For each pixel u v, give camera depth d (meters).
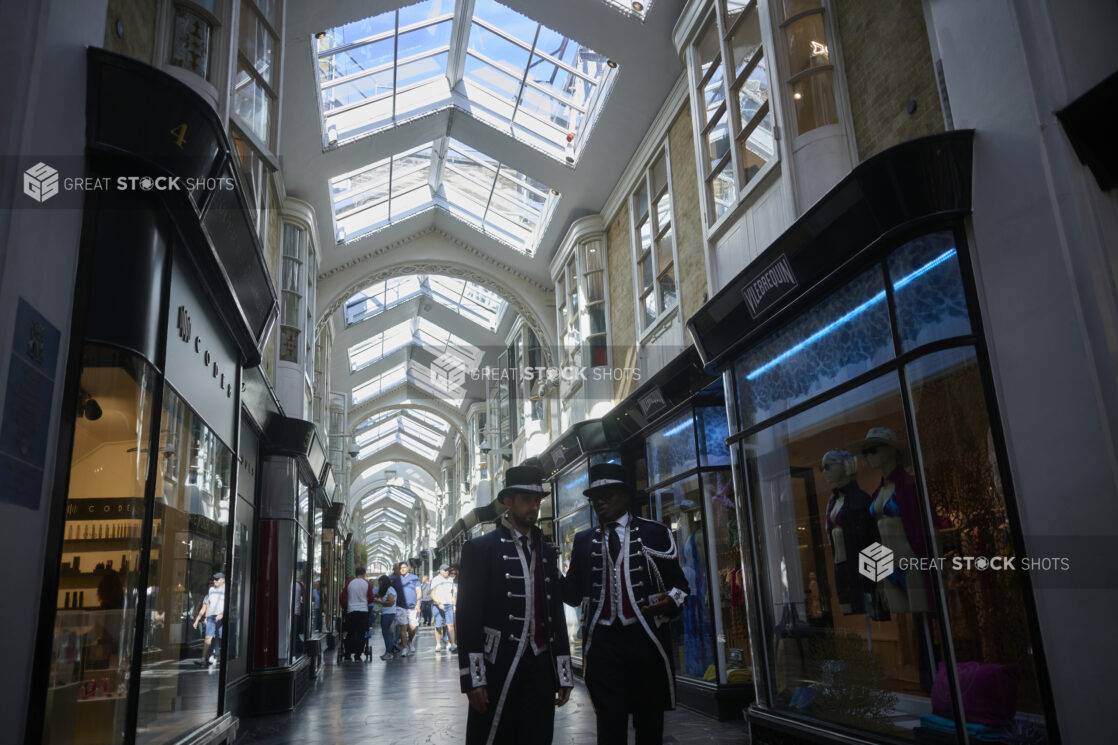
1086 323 3.33
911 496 4.21
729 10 7.12
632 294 11.68
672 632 8.30
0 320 2.67
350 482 29.53
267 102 6.74
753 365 6.03
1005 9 3.74
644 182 11.40
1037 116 3.57
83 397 3.29
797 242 4.89
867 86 5.40
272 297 6.59
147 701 3.95
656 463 9.34
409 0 9.88
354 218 14.80
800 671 5.25
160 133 3.56
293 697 8.56
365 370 23.70
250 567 8.63
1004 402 3.70
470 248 16.14
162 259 3.91
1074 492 3.33
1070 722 3.29
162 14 4.67
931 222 4.00
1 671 2.68
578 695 8.95
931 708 3.98
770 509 5.73
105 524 3.42
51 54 3.05
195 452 4.89
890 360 4.40
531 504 3.66
